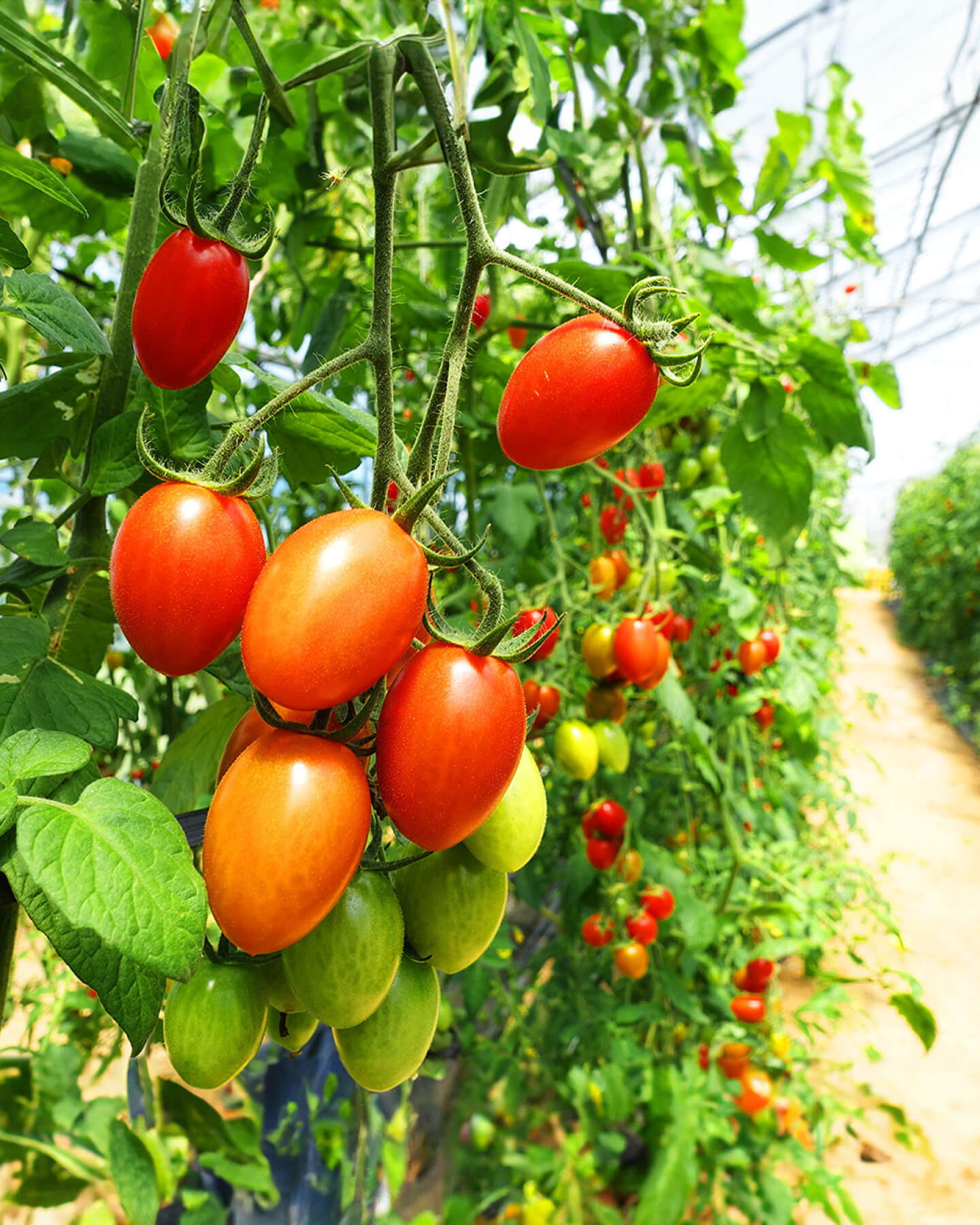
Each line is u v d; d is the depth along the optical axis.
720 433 0.82
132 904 0.16
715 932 0.78
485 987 0.77
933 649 3.80
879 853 1.87
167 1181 0.48
